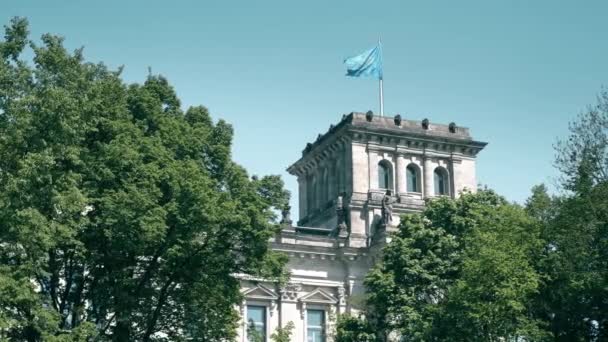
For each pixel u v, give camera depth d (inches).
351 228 3900.1
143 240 1990.7
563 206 2758.4
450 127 4197.8
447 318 2647.6
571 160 2839.6
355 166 3993.6
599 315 2711.6
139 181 2046.0
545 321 2758.4
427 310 2787.9
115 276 2071.9
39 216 1738.4
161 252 2080.5
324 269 3843.5
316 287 3814.0
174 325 2239.2
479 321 2581.2
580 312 2721.5
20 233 1737.2
